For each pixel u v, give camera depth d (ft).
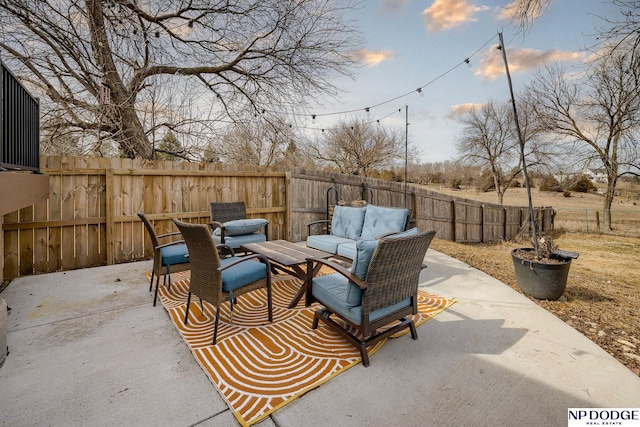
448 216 30.76
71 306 9.76
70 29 16.12
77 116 18.37
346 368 6.48
